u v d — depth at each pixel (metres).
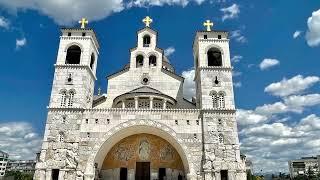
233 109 44.44
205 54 48.50
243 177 40.75
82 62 47.38
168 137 45.12
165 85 53.44
